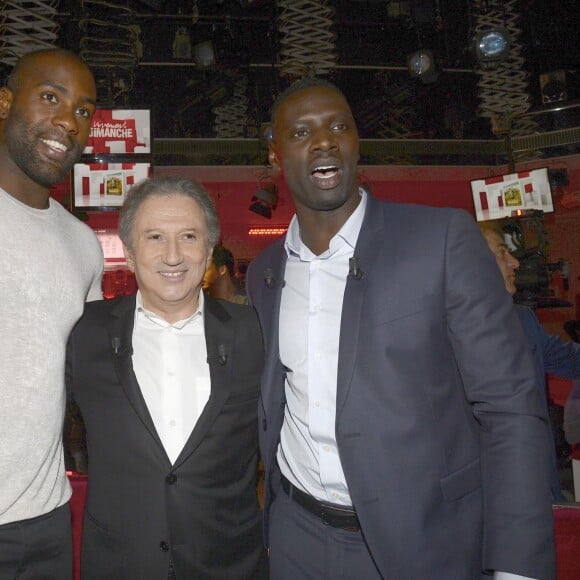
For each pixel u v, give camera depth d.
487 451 1.51
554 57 7.79
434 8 6.80
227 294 4.70
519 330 1.54
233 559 1.75
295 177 1.73
